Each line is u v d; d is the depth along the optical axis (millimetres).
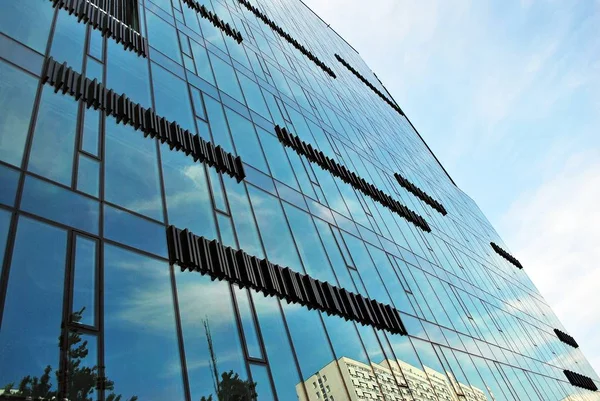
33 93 9844
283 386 10375
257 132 19641
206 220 12258
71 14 13117
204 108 16781
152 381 7680
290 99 27109
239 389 9195
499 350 27453
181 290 9680
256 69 25359
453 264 32906
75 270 7863
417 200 37562
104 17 14641
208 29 23109
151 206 10766
